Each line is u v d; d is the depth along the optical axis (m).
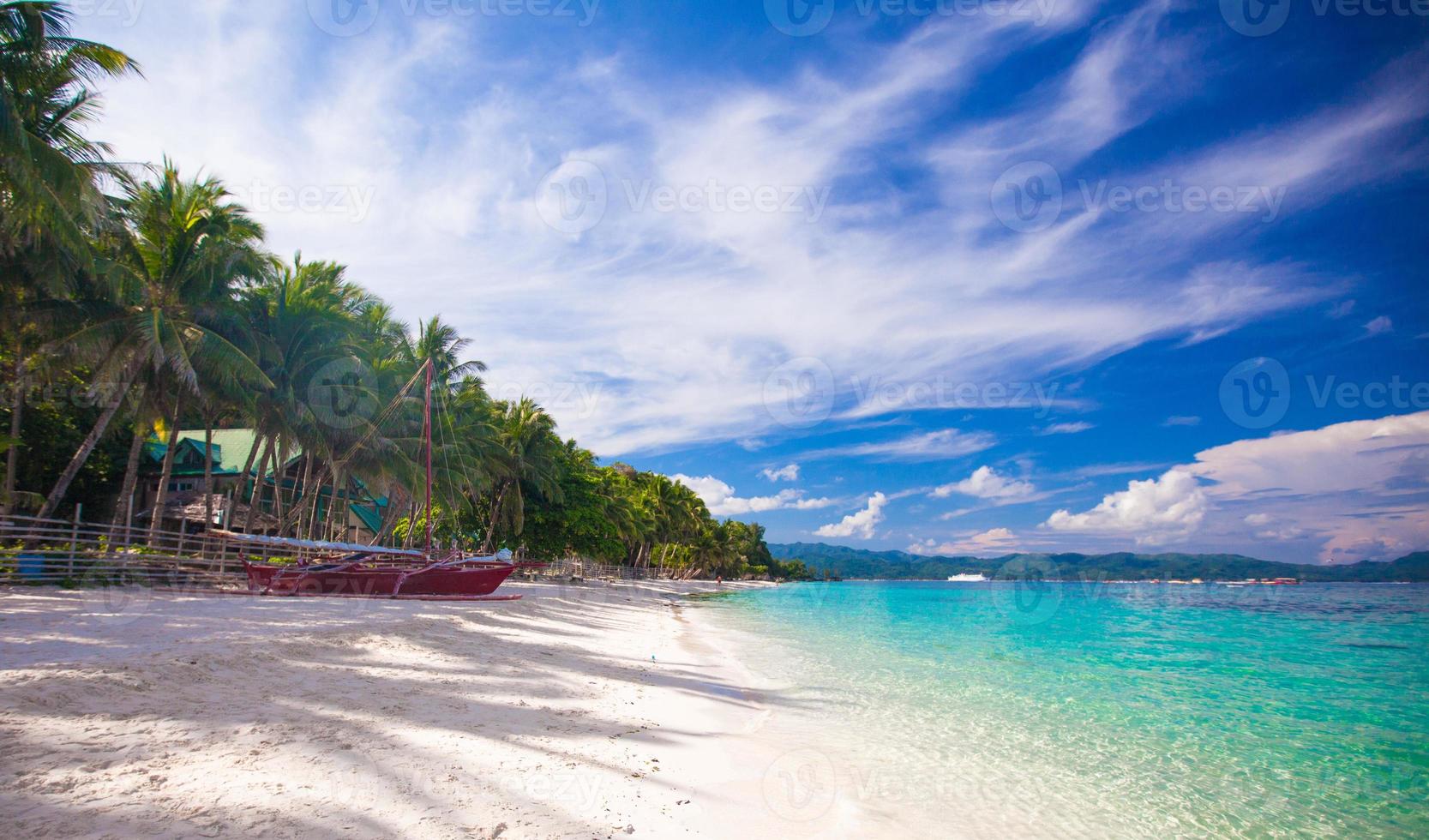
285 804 4.79
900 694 12.89
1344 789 8.09
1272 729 11.07
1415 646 23.09
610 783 6.20
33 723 5.52
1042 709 12.07
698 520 97.75
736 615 35.44
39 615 10.95
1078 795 7.54
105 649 8.21
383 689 8.41
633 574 76.31
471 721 7.54
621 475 72.62
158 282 20.09
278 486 27.88
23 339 19.12
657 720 8.98
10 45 14.67
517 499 42.25
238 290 22.56
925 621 33.50
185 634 9.89
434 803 5.18
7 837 3.90
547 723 7.96
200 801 4.65
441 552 26.16
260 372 20.23
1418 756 9.49
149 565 18.62
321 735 6.32
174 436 22.61
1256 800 7.63
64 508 27.64
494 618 17.62
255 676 7.99
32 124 15.67
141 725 5.89
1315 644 24.19
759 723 9.68
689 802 6.01
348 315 25.62
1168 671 17.20
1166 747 9.76
